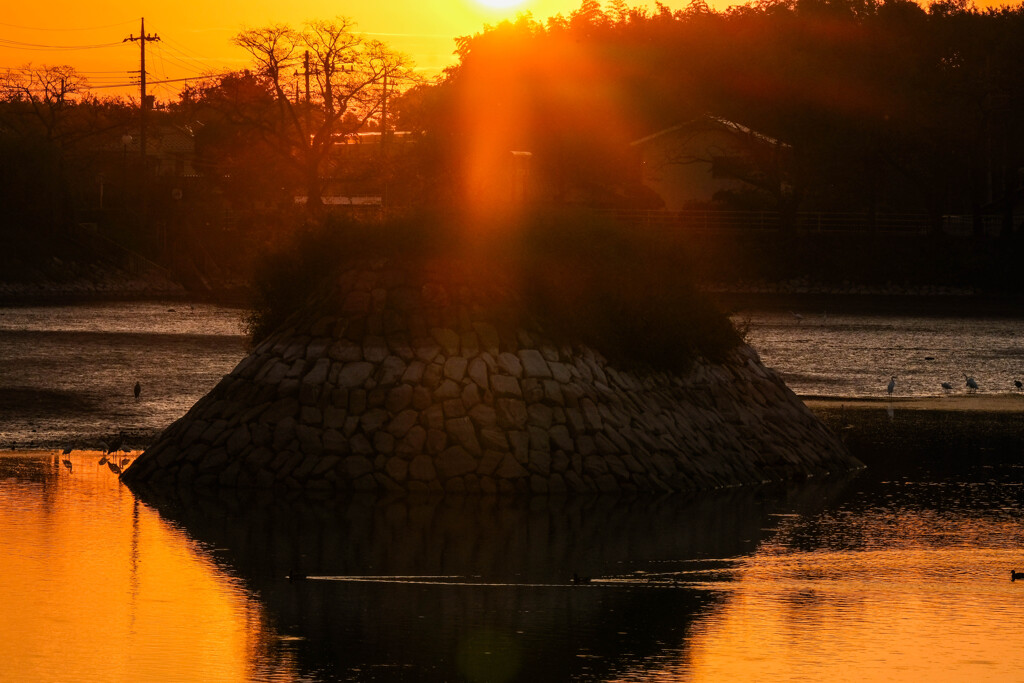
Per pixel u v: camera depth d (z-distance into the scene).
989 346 102.38
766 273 183.12
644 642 24.14
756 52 188.25
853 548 32.19
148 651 23.23
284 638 24.14
